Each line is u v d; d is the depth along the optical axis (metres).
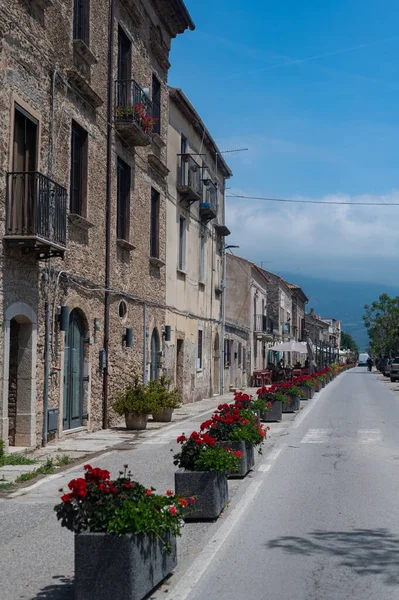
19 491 10.19
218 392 36.25
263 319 52.84
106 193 18.58
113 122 18.89
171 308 25.98
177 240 27.17
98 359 18.09
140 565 5.48
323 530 7.95
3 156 12.53
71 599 5.69
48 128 14.69
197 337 31.03
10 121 12.79
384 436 17.14
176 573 6.39
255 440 11.84
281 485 10.67
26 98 13.59
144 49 22.02
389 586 6.00
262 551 7.10
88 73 17.17
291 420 21.58
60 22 15.35
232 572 6.42
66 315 15.37
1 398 12.53
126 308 20.42
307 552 7.05
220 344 36.38
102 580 5.33
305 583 6.09
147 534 5.64
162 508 5.89
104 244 18.47
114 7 19.09
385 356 95.62
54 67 14.95
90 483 5.60
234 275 46.78
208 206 31.28
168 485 10.51
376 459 13.33
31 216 13.16
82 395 17.34
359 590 5.90
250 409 14.51
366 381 58.00
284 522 8.34
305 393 32.28
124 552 5.33
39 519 8.53
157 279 24.08
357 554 6.96
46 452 13.93
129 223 20.59
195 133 30.20
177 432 17.69
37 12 14.08
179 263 28.23
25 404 13.88
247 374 46.22
